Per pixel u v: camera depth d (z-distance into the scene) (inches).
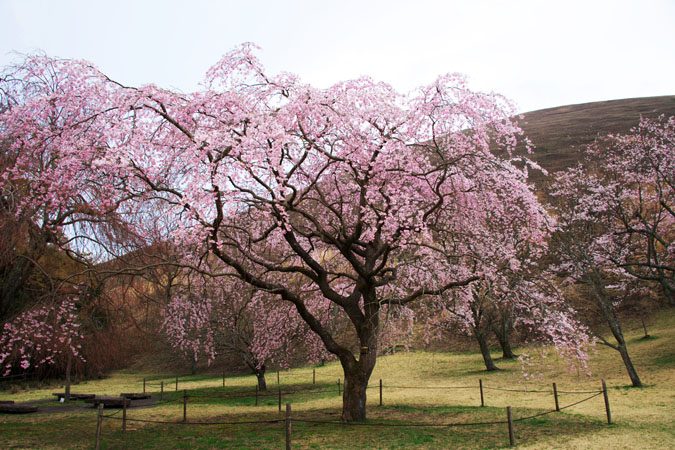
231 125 463.8
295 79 494.0
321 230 519.8
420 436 434.9
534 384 780.0
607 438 401.1
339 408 642.2
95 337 619.5
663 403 542.9
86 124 452.1
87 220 474.6
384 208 505.4
